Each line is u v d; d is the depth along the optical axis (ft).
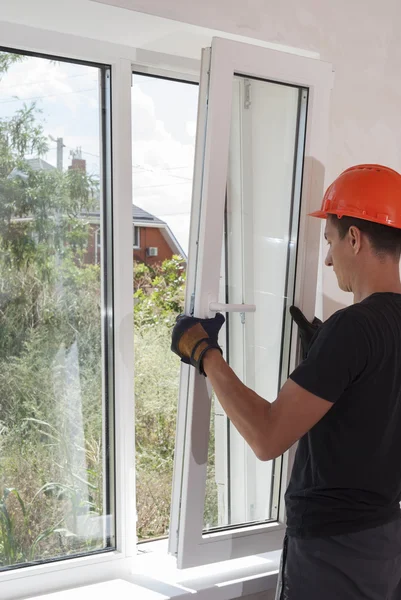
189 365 5.31
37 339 5.41
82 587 5.65
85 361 5.64
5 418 5.35
